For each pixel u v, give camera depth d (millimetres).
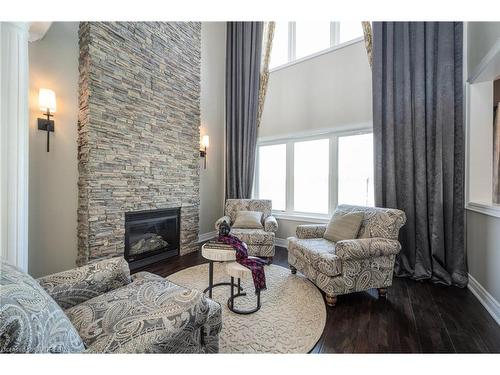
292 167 3896
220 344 1451
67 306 1109
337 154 3424
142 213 2889
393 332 1586
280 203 4086
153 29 2963
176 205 3293
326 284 1952
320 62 3461
